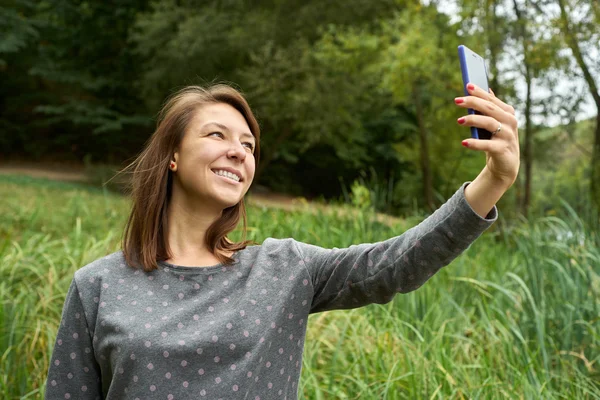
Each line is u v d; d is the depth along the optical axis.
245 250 1.42
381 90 13.50
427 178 15.62
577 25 9.39
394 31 12.02
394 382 2.55
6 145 20.64
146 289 1.31
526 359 2.71
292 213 5.78
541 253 3.53
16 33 17.78
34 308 3.34
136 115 18.72
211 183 1.36
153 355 1.21
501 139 1.13
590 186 7.74
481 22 11.58
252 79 14.47
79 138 20.95
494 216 1.22
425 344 2.87
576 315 2.97
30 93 20.78
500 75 12.12
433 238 1.23
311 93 14.26
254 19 15.26
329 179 23.34
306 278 1.36
